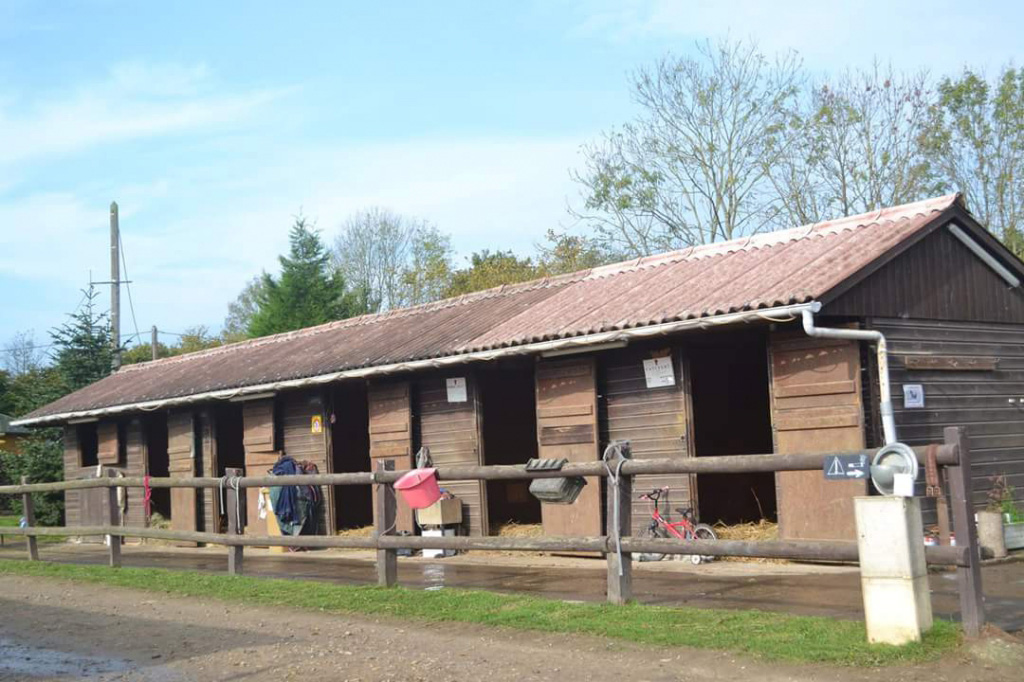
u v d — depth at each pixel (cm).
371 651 783
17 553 1841
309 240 4759
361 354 1639
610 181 3378
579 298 1496
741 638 704
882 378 1073
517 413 1783
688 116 3312
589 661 698
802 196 3145
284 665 755
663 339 1221
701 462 773
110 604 1118
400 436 1555
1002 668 594
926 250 1197
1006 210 2852
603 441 1290
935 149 2930
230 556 1236
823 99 3145
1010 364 1280
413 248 5306
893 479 647
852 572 1009
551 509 1341
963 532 642
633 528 1254
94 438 2331
